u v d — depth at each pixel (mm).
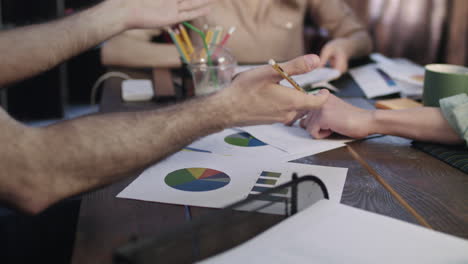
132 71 1506
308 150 835
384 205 617
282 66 667
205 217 444
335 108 904
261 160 782
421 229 475
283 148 845
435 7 2818
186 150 832
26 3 3016
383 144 880
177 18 1026
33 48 845
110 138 575
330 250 432
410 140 906
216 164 762
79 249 509
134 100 1155
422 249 440
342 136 923
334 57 1545
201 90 1082
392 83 1315
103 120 597
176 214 593
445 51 2869
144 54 1552
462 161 763
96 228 556
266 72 648
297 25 1897
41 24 901
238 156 803
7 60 819
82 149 556
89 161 557
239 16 1824
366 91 1267
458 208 612
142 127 600
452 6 2779
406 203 624
